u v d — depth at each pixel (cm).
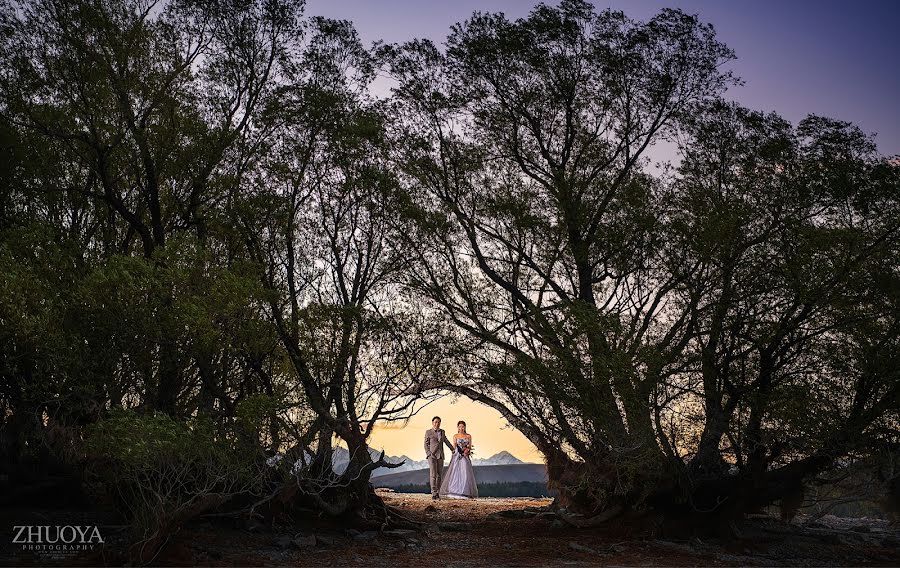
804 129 1598
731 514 1467
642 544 1411
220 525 1328
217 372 1381
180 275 1198
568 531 1533
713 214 1511
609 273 1692
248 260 1436
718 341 1533
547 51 1794
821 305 1423
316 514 1468
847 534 1573
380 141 1592
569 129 1828
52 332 1172
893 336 1419
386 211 1599
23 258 1220
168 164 1517
